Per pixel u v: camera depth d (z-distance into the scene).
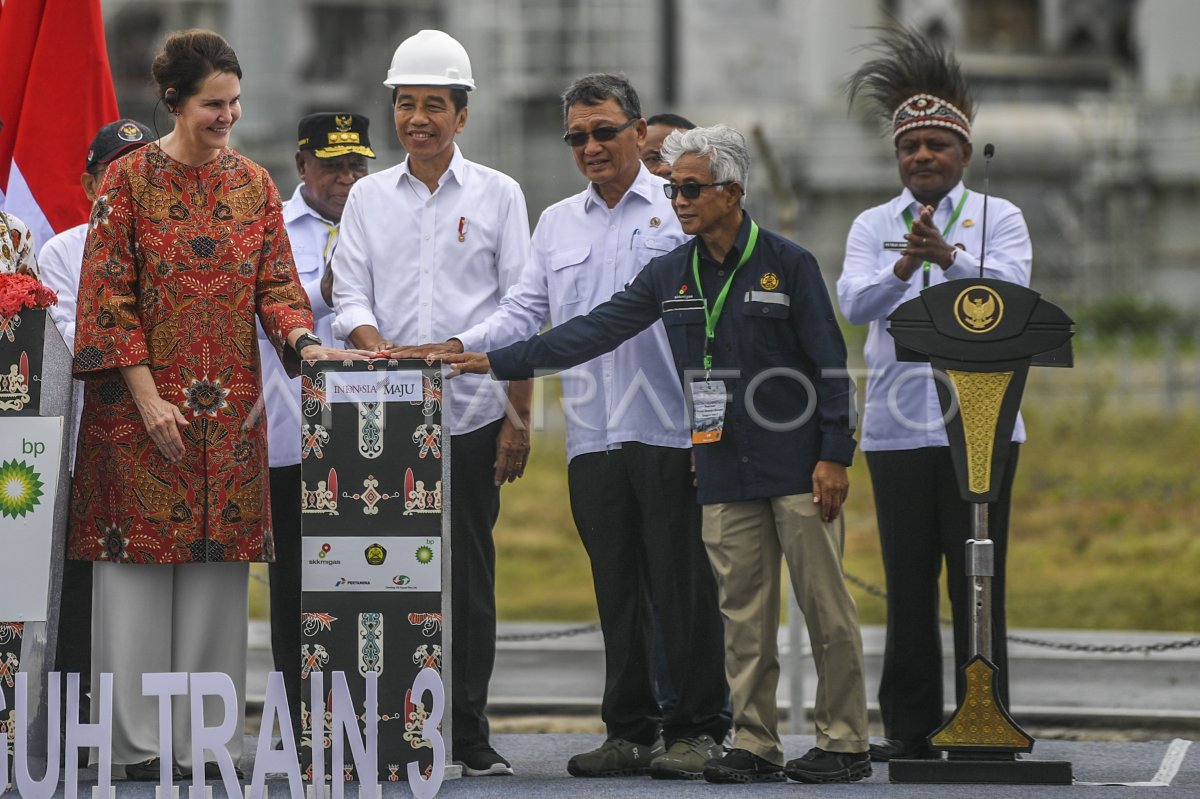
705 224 16.42
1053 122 98.38
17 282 15.70
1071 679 26.42
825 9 105.81
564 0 103.81
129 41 105.19
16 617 15.54
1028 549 44.28
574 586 41.62
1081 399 63.97
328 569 15.64
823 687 16.50
